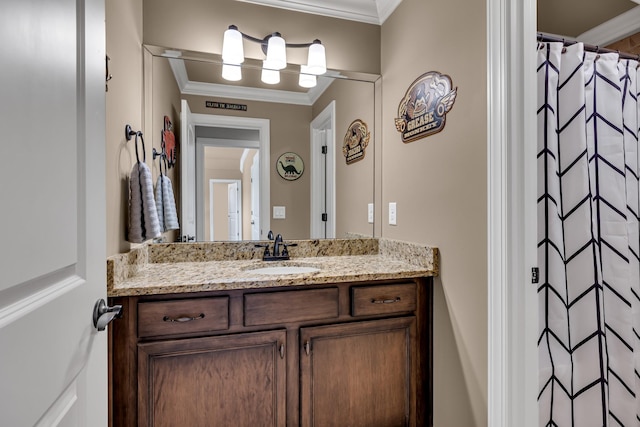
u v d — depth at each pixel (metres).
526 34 1.15
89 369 0.72
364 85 2.01
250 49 1.80
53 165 0.56
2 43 0.44
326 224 2.00
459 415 1.35
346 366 1.40
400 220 1.78
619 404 1.41
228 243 1.83
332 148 2.00
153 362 1.18
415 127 1.64
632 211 1.49
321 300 1.36
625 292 1.40
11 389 0.46
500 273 1.14
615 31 1.94
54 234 0.57
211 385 1.23
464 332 1.32
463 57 1.32
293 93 1.95
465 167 1.31
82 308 0.68
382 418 1.44
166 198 1.72
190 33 1.70
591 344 1.33
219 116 1.86
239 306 1.27
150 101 1.67
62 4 0.60
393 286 1.46
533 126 1.16
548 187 1.35
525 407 1.13
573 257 1.37
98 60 0.76
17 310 0.47
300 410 1.33
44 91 0.54
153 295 1.18
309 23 1.88
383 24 1.96
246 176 1.89
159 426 1.18
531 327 1.14
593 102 1.42
